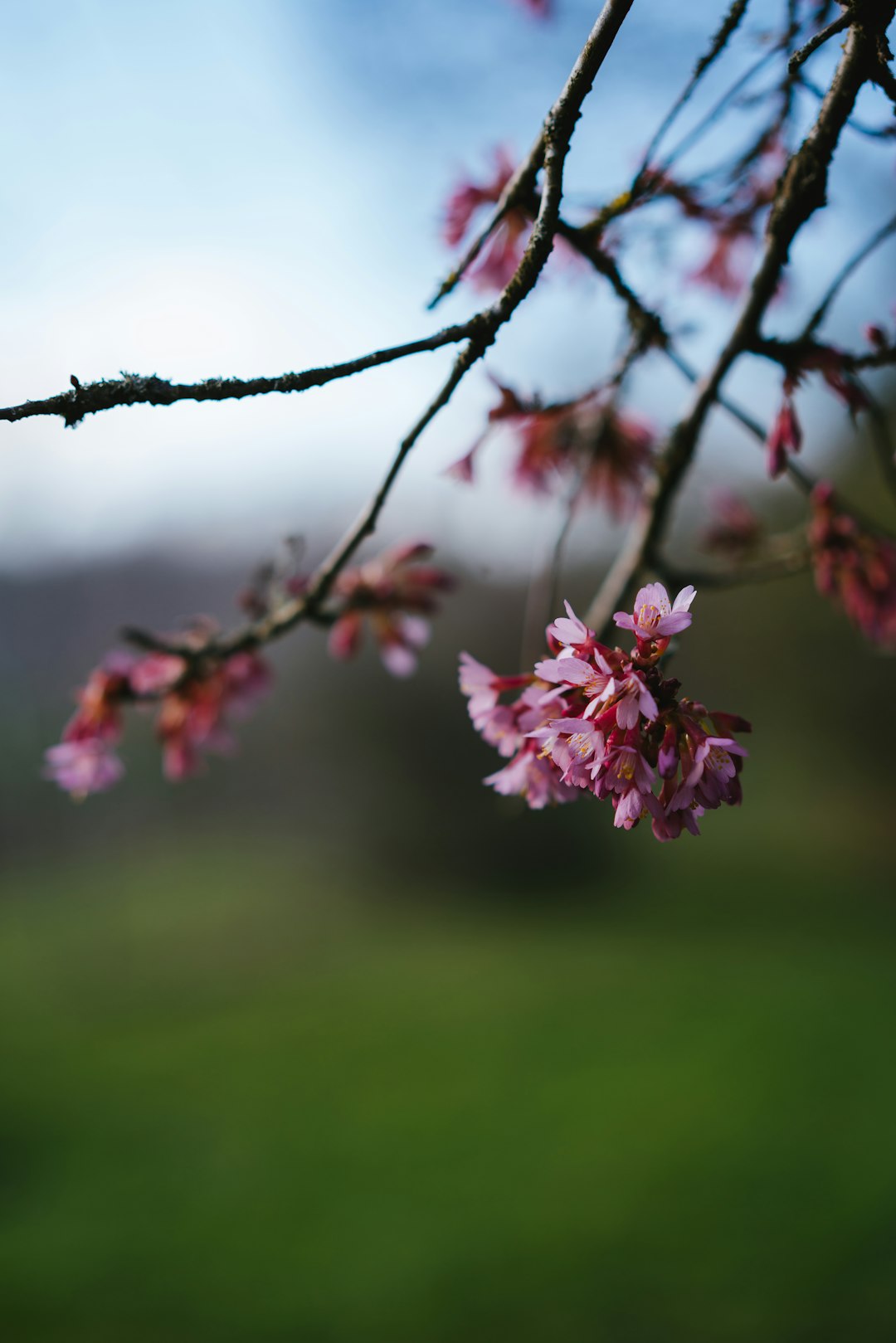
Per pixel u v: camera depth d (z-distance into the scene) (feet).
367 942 53.57
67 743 7.52
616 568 7.03
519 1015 40.52
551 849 61.36
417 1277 21.06
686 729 3.55
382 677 61.62
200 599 87.20
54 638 72.43
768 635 54.95
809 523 7.68
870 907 52.42
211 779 72.38
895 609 7.25
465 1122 30.09
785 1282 19.39
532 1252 21.79
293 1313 19.97
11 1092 35.65
